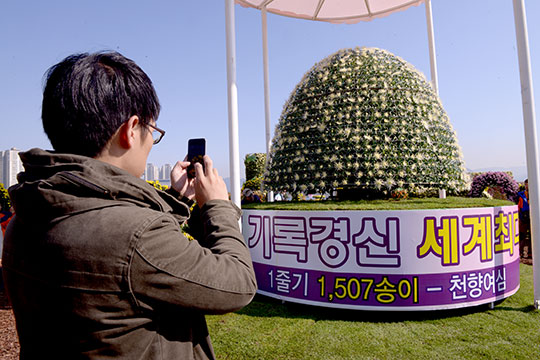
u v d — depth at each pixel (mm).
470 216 3775
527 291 4625
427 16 6926
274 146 5316
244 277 948
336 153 4488
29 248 896
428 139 4535
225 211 1092
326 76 4973
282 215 4145
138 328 839
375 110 4539
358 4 7586
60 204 852
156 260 821
